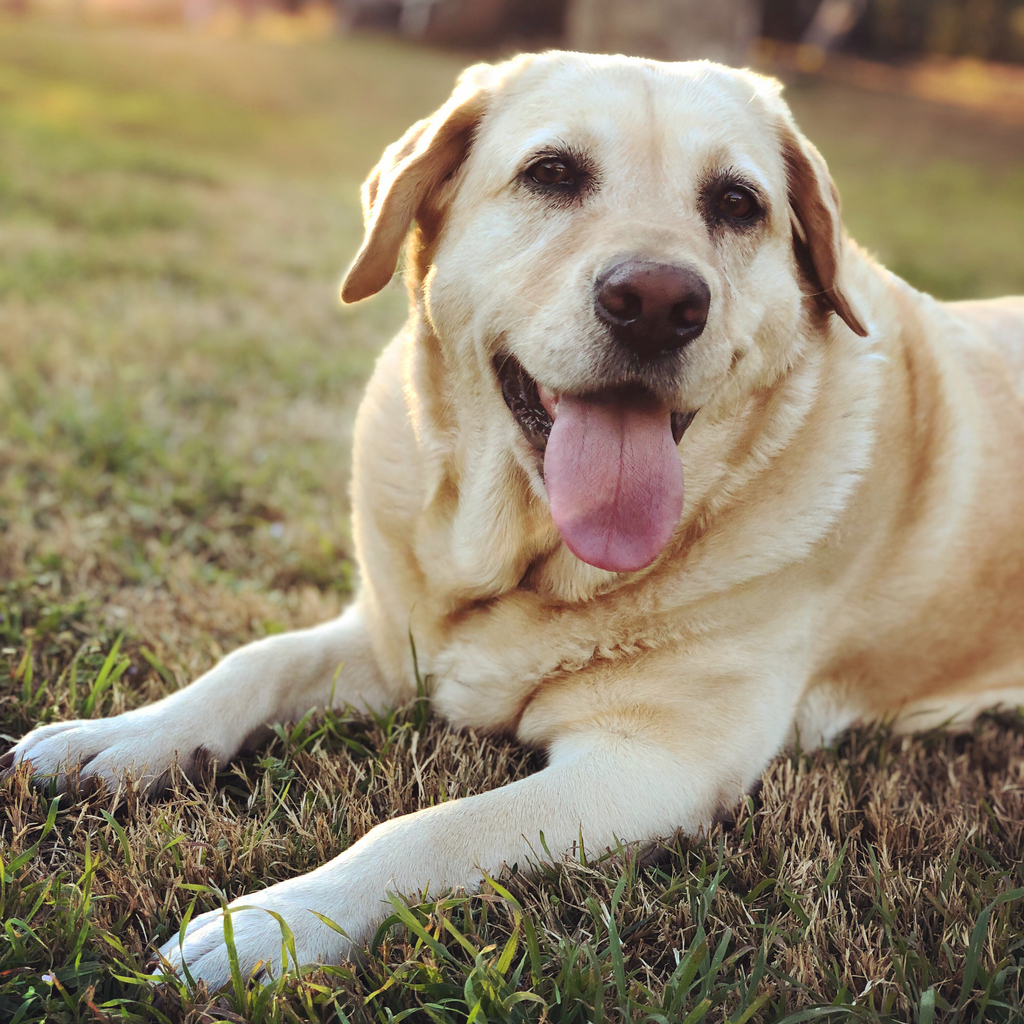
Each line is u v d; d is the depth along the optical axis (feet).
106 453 3.28
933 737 2.51
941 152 15.38
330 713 2.32
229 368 4.14
